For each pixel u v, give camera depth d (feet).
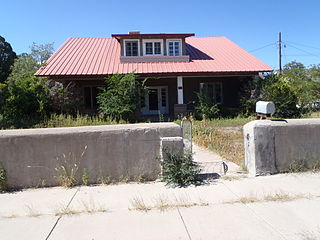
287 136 18.94
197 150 29.14
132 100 55.31
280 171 18.90
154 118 61.11
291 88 59.36
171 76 60.95
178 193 15.70
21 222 12.62
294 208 13.34
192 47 78.43
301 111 61.93
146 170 18.15
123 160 18.03
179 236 11.04
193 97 69.41
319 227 11.51
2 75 108.47
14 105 53.47
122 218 12.76
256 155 18.53
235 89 69.82
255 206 13.69
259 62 66.28
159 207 13.79
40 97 55.06
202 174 19.21
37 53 112.27
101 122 51.01
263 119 20.65
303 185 16.40
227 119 56.54
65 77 56.54
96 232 11.55
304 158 19.11
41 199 15.33
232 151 27.76
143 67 61.82
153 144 18.19
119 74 55.11
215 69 61.11
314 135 19.21
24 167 17.35
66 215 13.23
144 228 11.78
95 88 66.28
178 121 49.42
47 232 11.64
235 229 11.50
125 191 16.25
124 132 18.01
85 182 17.61
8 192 16.70
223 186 16.67
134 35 63.87
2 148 17.15
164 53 66.28
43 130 17.62
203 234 11.16
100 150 17.85
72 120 51.49
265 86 60.23
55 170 17.58
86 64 62.34
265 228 11.51
